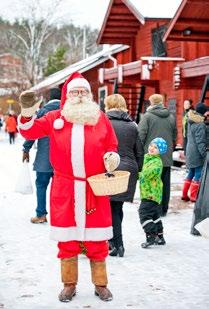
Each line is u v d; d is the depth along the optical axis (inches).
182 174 555.2
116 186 180.5
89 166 185.5
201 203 245.8
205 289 200.8
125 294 194.9
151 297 191.9
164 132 333.4
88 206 185.9
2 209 358.0
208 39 600.4
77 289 200.1
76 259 191.2
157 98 338.0
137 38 904.9
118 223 242.5
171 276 216.2
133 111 894.4
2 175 556.4
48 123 189.2
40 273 218.7
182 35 595.2
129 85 833.5
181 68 580.4
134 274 218.2
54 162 188.5
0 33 2113.7
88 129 186.5
